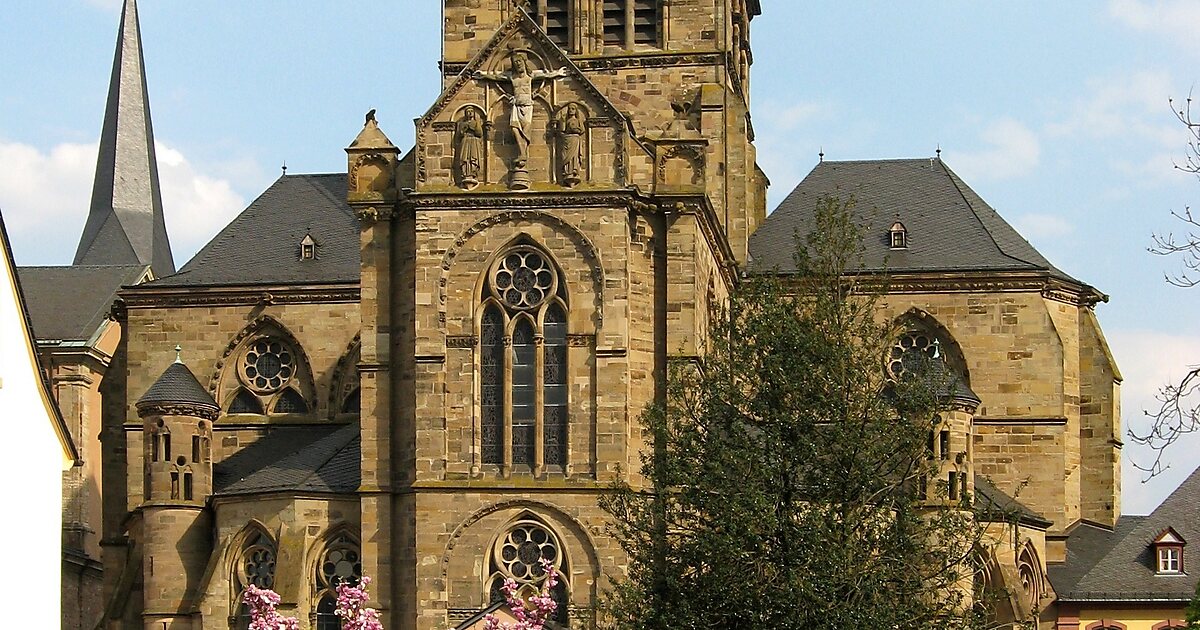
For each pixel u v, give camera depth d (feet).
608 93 387.75
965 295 417.08
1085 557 407.44
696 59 385.91
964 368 415.85
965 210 432.66
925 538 266.36
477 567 330.34
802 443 264.52
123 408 410.93
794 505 264.11
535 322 335.06
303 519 344.90
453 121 339.77
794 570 256.73
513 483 330.75
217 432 404.77
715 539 261.03
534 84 338.95
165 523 361.10
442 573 330.54
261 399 407.85
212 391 407.85
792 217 438.40
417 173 338.54
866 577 258.57
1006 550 373.61
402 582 334.85
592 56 387.34
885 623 256.11
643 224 339.77
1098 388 424.87
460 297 336.08
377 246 343.46
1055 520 408.87
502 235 336.49
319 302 408.05
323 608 344.69
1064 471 410.72
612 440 330.95
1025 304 415.03
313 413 405.59
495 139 338.95
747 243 417.49
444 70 385.91
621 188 334.03
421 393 334.24
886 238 427.74
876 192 440.86
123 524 404.16
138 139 623.77
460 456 333.42
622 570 327.67
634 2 389.60
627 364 333.01
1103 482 423.64
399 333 341.62
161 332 410.31
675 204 338.75
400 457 338.34
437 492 331.77
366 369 340.39
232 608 349.61
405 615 333.83
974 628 267.18
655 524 306.14
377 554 335.88
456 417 334.03
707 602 263.49
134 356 409.49
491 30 386.11
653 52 386.52
